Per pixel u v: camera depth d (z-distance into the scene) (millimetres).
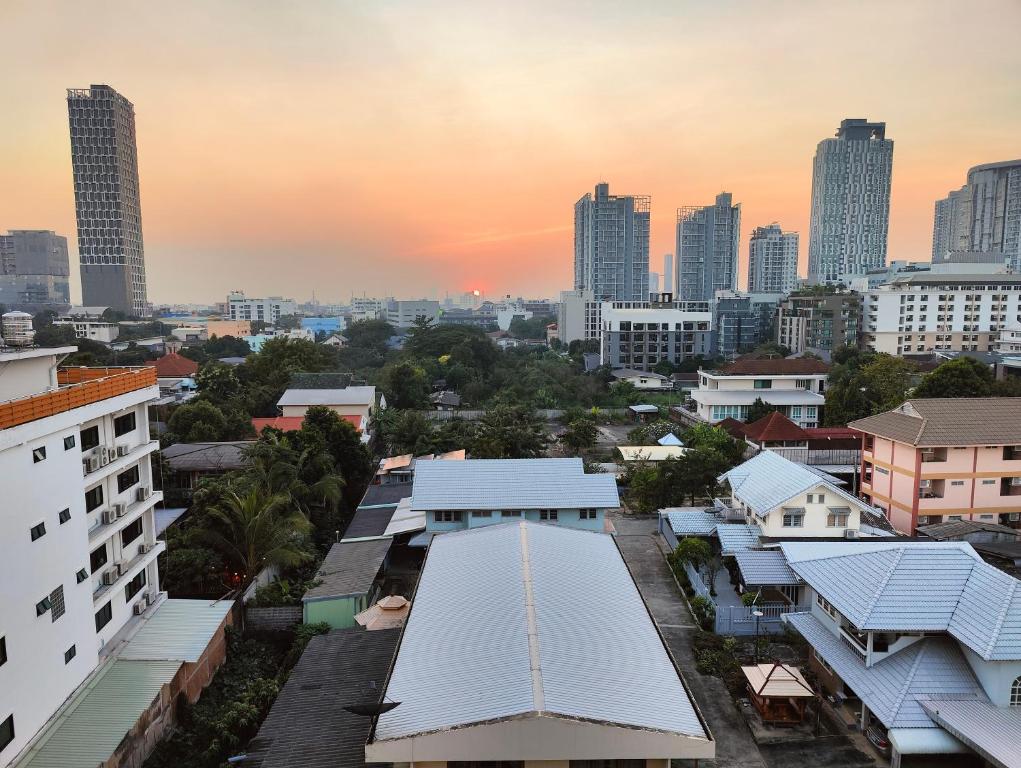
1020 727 18672
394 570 36312
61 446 21078
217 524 32125
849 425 45406
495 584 24312
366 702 21953
